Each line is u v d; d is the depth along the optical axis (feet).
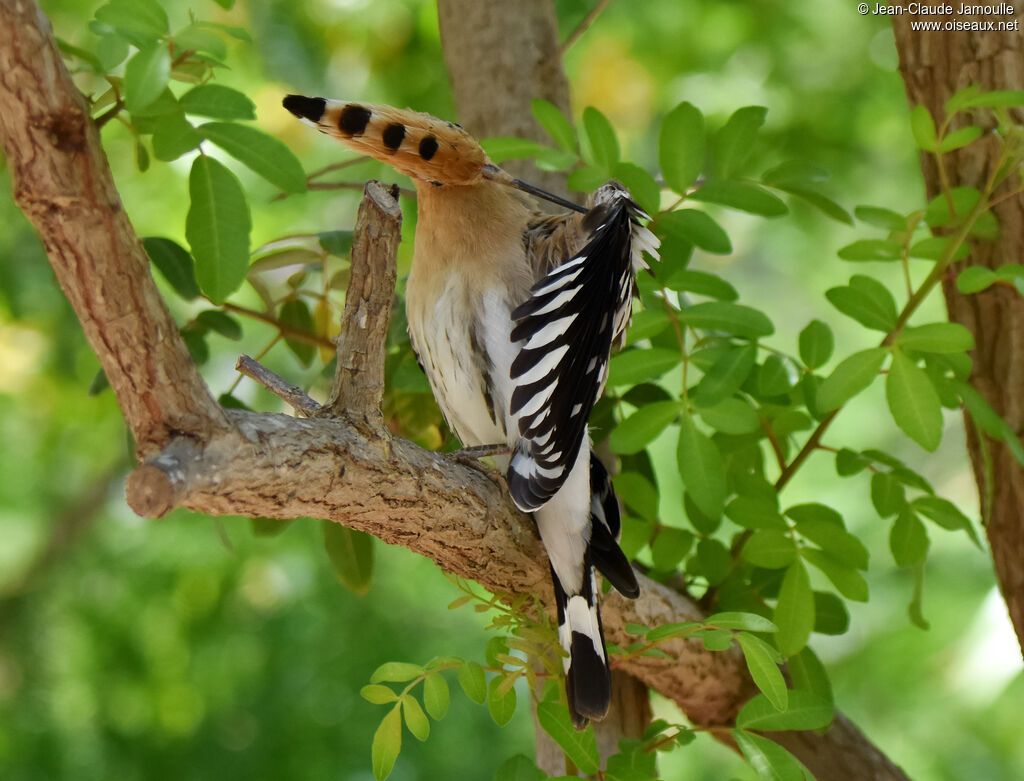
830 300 18.89
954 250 19.02
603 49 42.65
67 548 41.22
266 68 39.04
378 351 14.43
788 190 20.36
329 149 39.93
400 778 35.17
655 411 18.81
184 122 16.42
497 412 17.24
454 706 36.11
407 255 33.04
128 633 37.88
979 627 37.17
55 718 37.47
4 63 11.57
